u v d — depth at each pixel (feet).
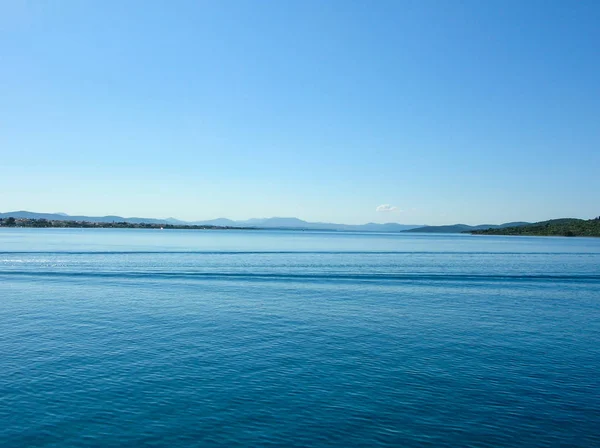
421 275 189.78
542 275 193.98
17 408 55.01
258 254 310.04
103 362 71.51
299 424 51.93
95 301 124.47
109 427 50.83
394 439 48.91
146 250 334.65
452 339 87.81
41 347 79.15
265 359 73.97
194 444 47.60
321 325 98.22
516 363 73.36
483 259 287.69
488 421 53.01
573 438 49.39
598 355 78.28
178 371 67.92
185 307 116.98
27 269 193.88
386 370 69.36
